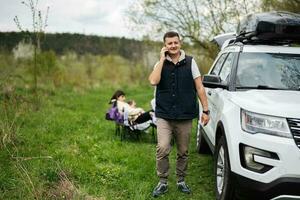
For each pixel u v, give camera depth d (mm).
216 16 14398
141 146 8172
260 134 4258
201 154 7680
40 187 5020
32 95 12789
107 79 25797
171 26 15398
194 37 14992
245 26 6195
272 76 5406
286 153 4074
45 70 17453
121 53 27484
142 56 25750
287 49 5777
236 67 5555
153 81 5117
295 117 4180
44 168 5859
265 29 5543
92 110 13219
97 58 26438
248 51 5750
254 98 4727
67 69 22469
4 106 8453
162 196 5457
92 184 5707
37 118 9633
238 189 4477
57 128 9008
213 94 6102
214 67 6965
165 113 5227
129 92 21047
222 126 4961
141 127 8453
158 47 16266
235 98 4922
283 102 4473
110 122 10531
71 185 5258
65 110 12109
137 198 5238
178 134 5387
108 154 7258
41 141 7680
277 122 4219
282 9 11516
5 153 6477
